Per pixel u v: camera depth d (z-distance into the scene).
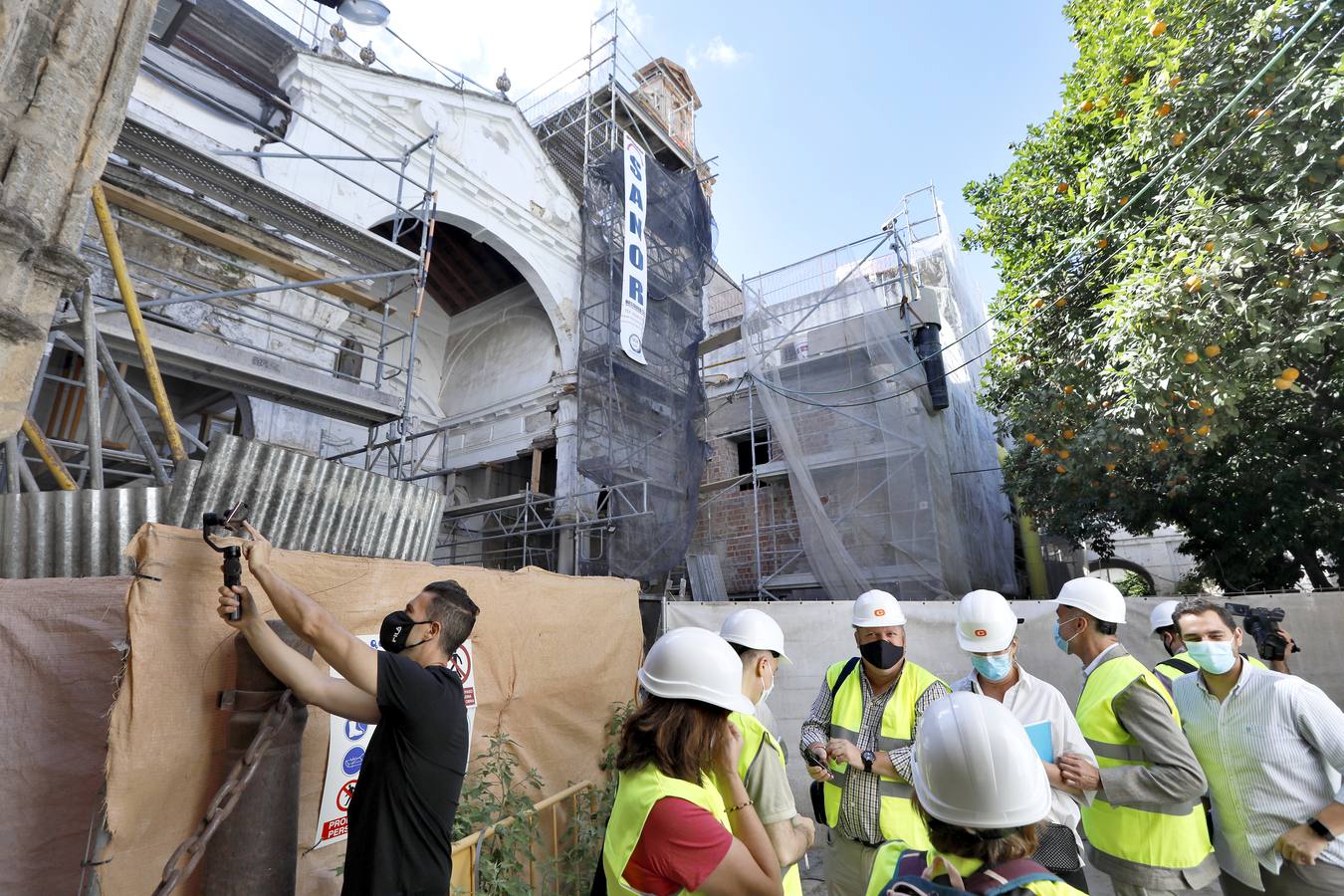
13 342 2.53
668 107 21.02
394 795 1.90
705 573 13.41
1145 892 2.59
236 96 10.47
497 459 14.75
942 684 3.14
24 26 2.62
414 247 14.88
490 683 3.82
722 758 1.74
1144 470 9.47
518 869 3.41
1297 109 5.26
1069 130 9.32
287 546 3.52
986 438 17.08
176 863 1.80
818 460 12.05
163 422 4.09
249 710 2.17
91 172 2.88
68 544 2.95
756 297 13.19
